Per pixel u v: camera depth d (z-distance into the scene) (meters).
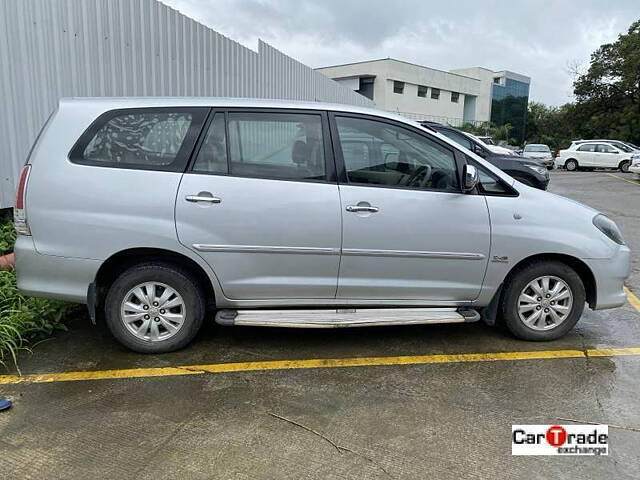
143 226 3.68
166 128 3.78
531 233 4.05
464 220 3.97
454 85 60.12
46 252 3.68
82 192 3.66
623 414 3.22
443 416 3.17
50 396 3.35
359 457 2.76
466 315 4.05
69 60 6.29
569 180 20.83
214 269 3.79
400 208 3.89
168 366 3.80
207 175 3.75
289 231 3.79
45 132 3.73
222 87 10.02
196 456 2.75
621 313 5.11
